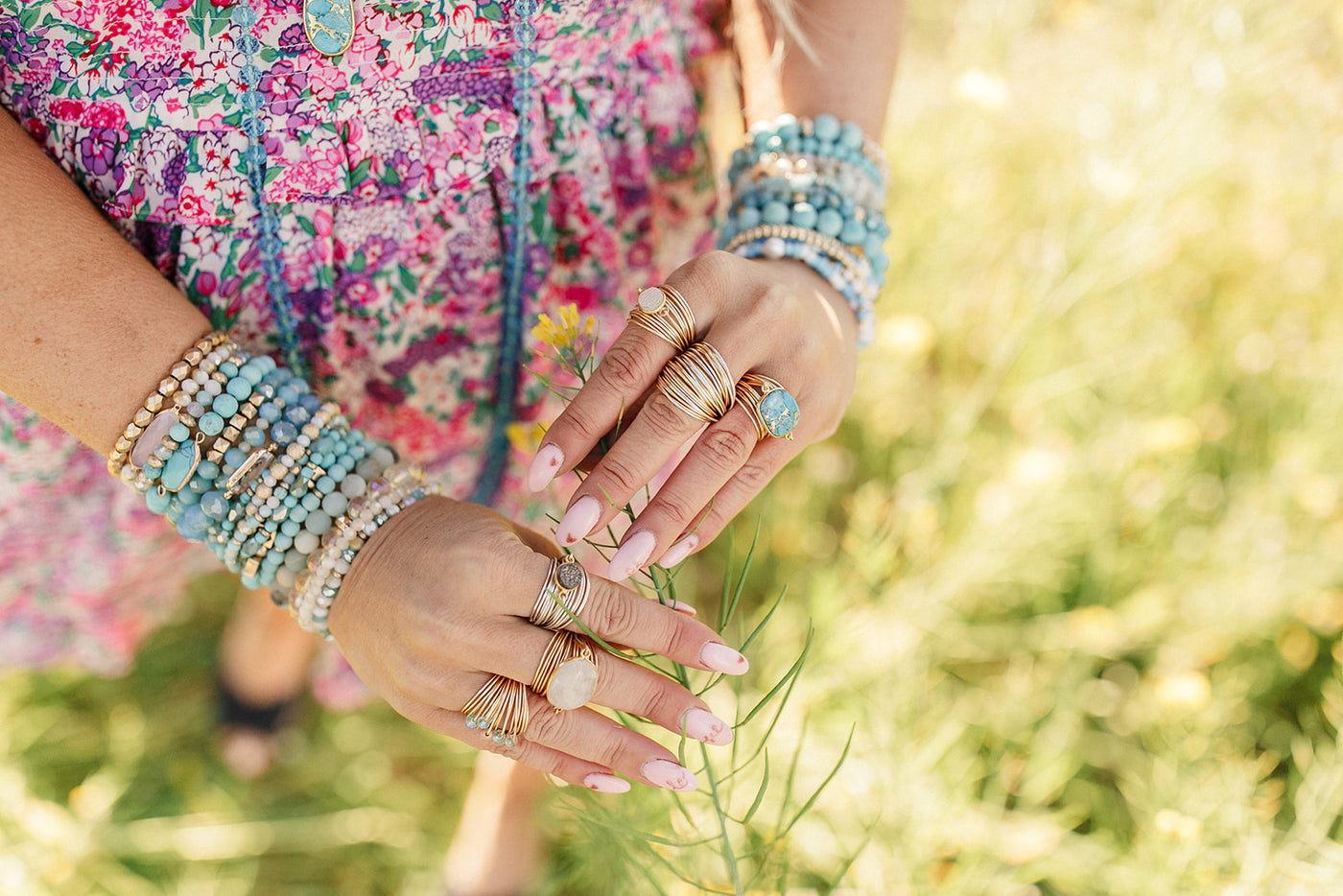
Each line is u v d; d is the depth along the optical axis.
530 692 0.53
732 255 0.56
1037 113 1.21
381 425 0.66
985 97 0.92
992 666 1.03
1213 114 0.87
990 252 1.16
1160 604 0.94
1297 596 0.94
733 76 0.69
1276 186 1.17
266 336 0.60
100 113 0.55
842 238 0.60
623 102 0.62
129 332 0.53
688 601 1.06
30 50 0.54
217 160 0.56
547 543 0.55
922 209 1.13
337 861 0.95
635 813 0.68
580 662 0.52
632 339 0.54
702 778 0.73
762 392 0.54
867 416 1.14
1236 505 1.03
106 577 0.68
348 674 0.83
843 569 1.05
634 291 0.68
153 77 0.55
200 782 0.98
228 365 0.54
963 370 1.18
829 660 0.83
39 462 0.61
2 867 0.85
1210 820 0.77
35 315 0.52
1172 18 0.86
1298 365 1.13
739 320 0.54
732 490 0.56
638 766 0.54
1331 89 1.11
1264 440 1.12
